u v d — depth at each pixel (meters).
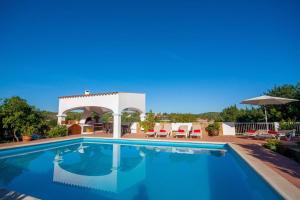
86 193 5.68
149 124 17.75
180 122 18.50
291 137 12.40
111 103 16.45
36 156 10.98
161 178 7.15
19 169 8.36
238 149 9.60
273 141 9.80
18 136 13.99
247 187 6.09
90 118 21.30
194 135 15.45
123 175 7.59
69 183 6.57
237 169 8.18
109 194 5.61
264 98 12.34
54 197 5.38
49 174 7.64
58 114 18.80
